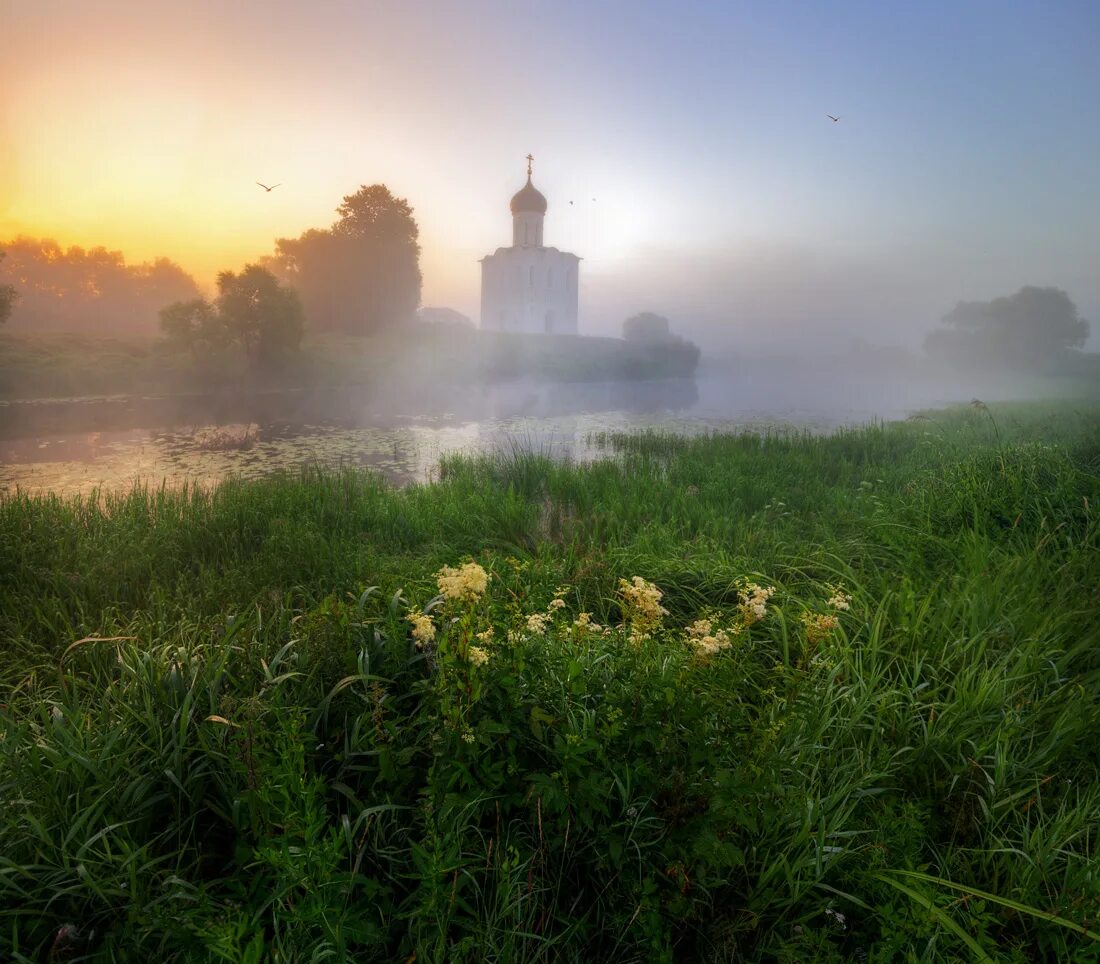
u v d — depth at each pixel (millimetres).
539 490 9078
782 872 2174
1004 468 6758
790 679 2707
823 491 8234
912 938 1987
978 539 5082
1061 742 2686
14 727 2553
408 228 52062
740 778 2244
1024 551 4855
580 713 2475
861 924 2170
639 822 2129
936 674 3236
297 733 2193
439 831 2111
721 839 2176
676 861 2102
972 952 1903
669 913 2059
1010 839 2420
